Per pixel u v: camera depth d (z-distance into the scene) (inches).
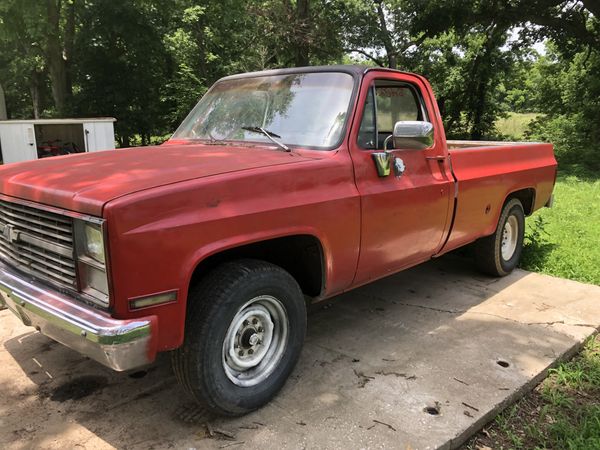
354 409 117.3
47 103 1127.0
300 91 144.4
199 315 103.6
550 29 800.9
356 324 165.5
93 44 818.8
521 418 120.5
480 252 207.5
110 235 88.6
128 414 116.0
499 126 1398.9
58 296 101.7
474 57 1080.8
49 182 105.6
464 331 160.1
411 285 204.1
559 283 207.0
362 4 988.6
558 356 143.7
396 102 154.9
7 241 119.3
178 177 101.8
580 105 916.0
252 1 843.4
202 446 104.9
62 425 111.9
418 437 107.2
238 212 103.9
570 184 500.1
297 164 118.6
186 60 885.2
